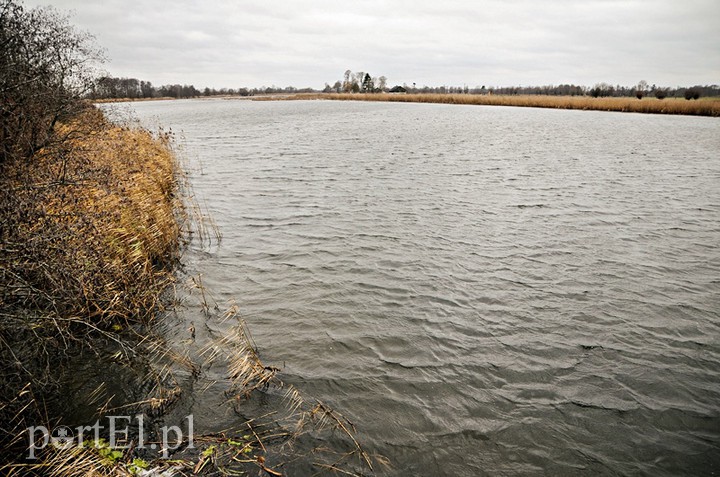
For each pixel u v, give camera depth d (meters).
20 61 10.06
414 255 11.26
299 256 11.08
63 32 11.62
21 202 6.62
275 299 8.91
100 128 13.99
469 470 5.16
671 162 24.98
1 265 5.82
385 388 6.44
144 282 8.43
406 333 7.83
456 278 10.01
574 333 7.96
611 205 16.09
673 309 8.80
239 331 7.40
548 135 37.38
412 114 63.53
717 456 5.43
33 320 6.19
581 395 6.42
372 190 17.94
